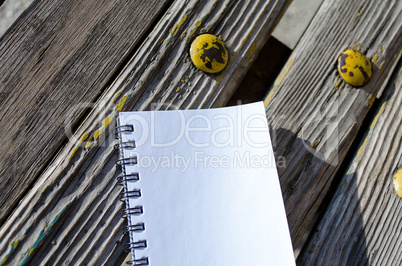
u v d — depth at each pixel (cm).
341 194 76
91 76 79
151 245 67
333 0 84
